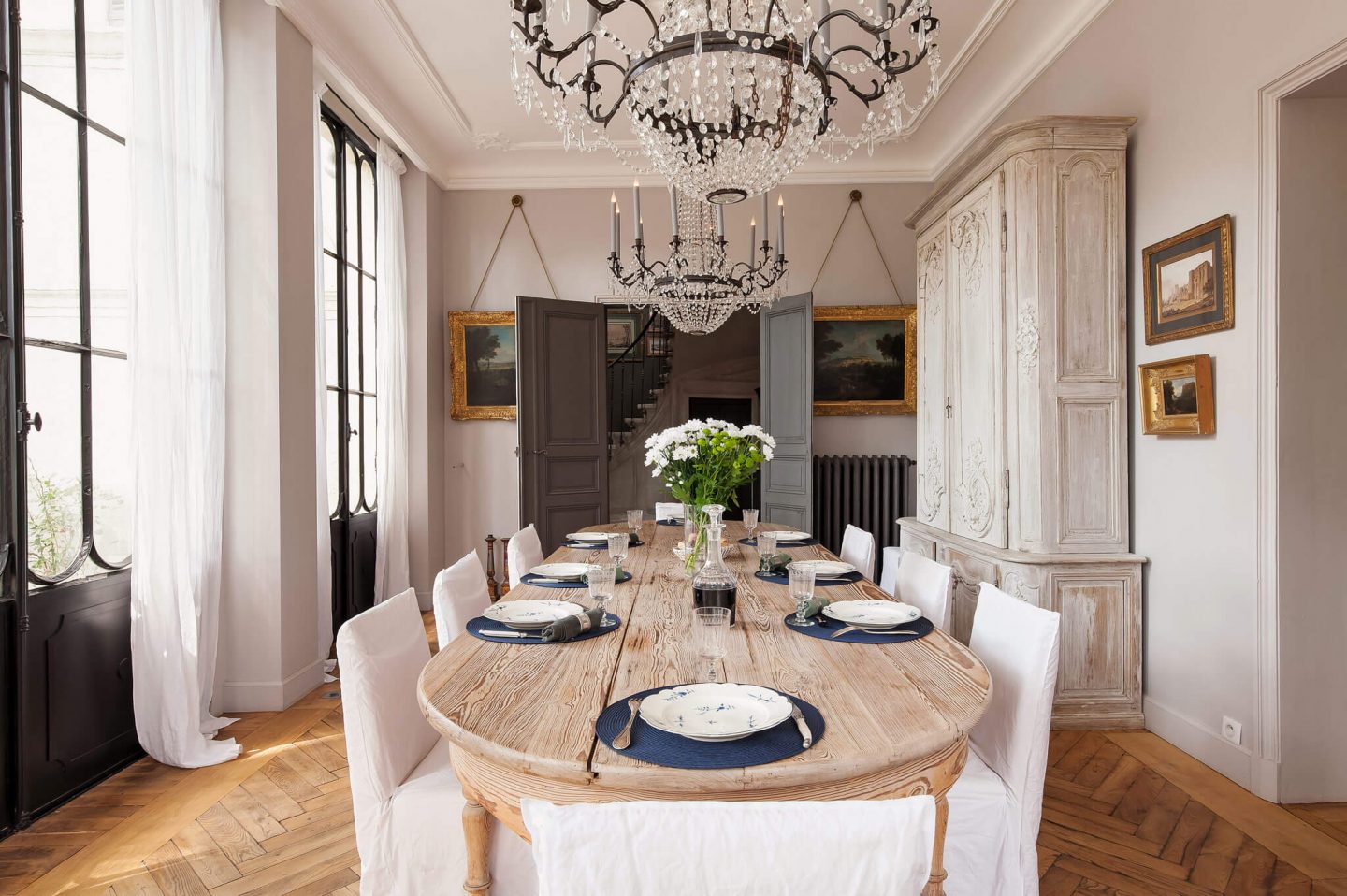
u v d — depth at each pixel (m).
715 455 2.80
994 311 3.66
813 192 6.12
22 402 2.52
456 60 4.55
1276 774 2.67
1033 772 1.73
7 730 2.48
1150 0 3.32
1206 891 2.14
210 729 3.30
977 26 4.08
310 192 3.98
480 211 6.24
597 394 6.16
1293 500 2.65
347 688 1.68
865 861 0.80
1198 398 2.98
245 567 3.64
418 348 5.84
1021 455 3.50
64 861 2.30
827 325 6.05
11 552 2.49
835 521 5.96
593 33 2.32
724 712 1.41
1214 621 2.95
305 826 2.52
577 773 1.21
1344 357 2.66
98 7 2.92
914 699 1.51
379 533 5.30
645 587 2.65
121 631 3.02
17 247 2.50
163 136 3.01
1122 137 3.41
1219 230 2.86
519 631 2.04
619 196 6.23
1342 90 2.56
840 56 4.41
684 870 0.79
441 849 1.65
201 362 3.33
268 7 3.65
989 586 2.13
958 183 4.07
